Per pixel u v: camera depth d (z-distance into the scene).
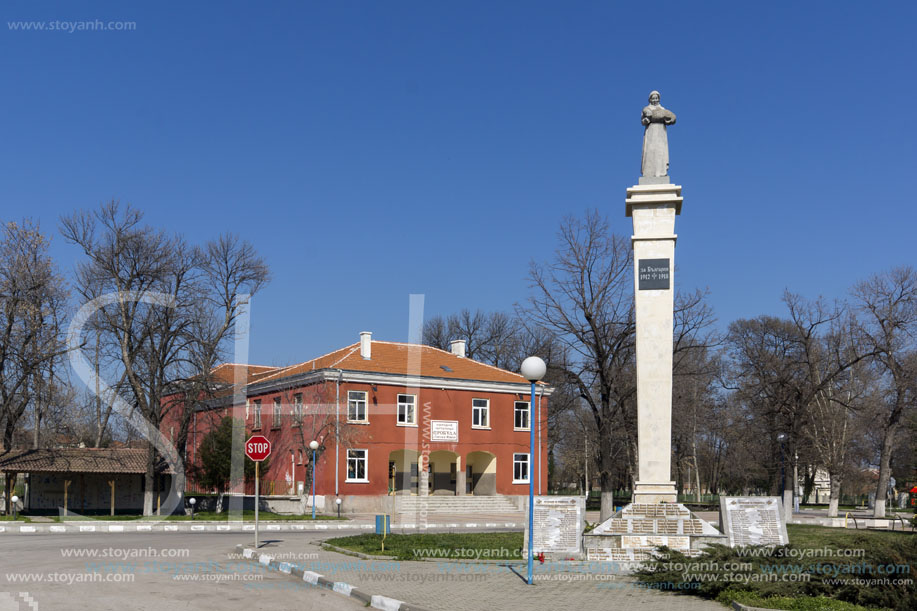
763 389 45.31
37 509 39.94
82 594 13.26
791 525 35.19
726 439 67.38
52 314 36.91
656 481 19.94
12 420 37.31
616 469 33.75
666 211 20.94
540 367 15.21
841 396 53.25
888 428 45.00
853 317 47.12
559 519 18.70
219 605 12.67
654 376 20.41
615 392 34.06
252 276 43.03
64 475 40.69
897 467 55.97
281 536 29.03
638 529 18.62
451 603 12.63
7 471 36.38
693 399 61.66
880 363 46.16
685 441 63.50
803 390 42.53
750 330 66.69
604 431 33.06
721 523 18.83
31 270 36.34
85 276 36.53
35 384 36.53
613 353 33.69
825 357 49.41
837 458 50.22
